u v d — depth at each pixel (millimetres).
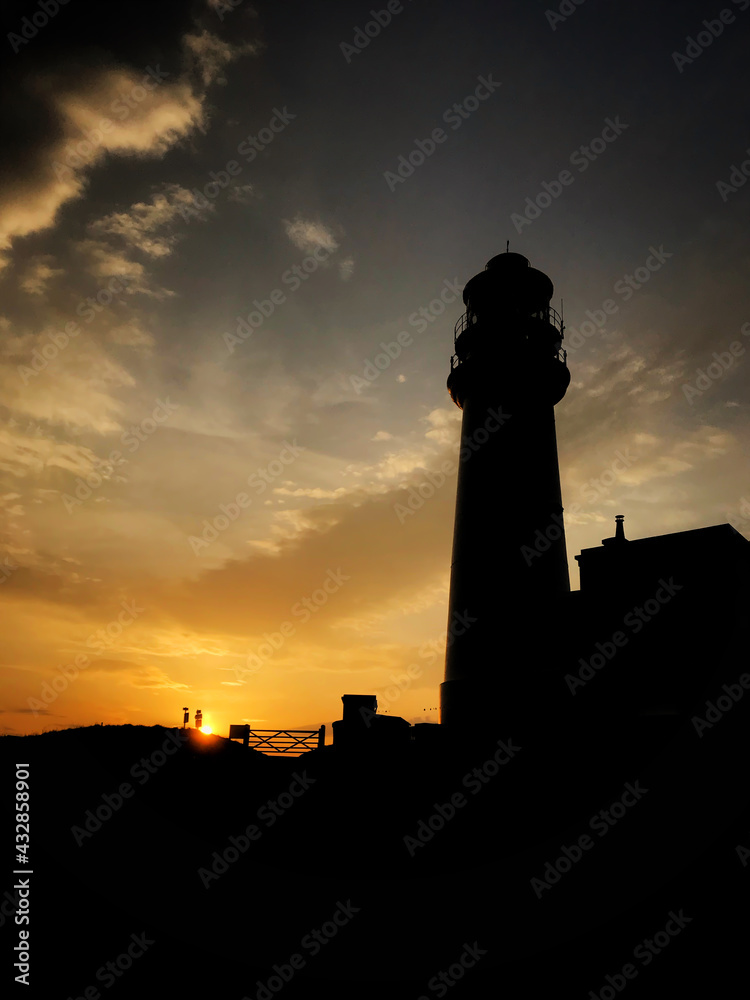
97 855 16188
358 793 18328
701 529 19375
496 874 14766
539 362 26656
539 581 23922
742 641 17781
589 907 13391
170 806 18625
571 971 11570
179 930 13289
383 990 11469
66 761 21766
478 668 23328
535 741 19141
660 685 18672
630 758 17312
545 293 29312
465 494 26469
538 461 25906
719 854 14195
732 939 11641
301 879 15133
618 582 20703
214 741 23359
